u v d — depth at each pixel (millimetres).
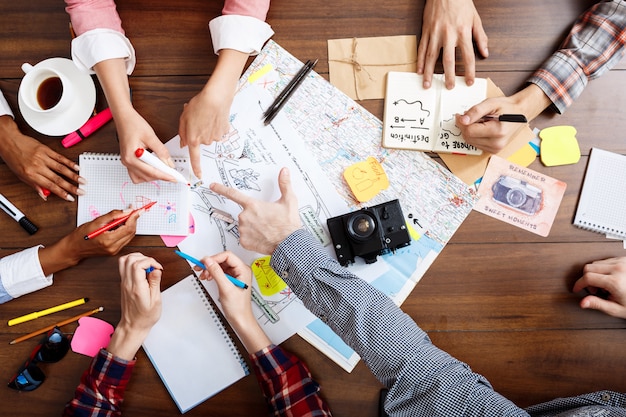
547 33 941
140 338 889
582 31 918
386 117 932
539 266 929
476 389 722
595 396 870
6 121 925
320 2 944
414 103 933
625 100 934
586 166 931
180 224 929
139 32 941
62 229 936
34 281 912
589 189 930
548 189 930
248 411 927
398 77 937
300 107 936
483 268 928
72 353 927
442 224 927
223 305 875
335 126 936
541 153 931
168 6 943
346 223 886
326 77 940
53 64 926
